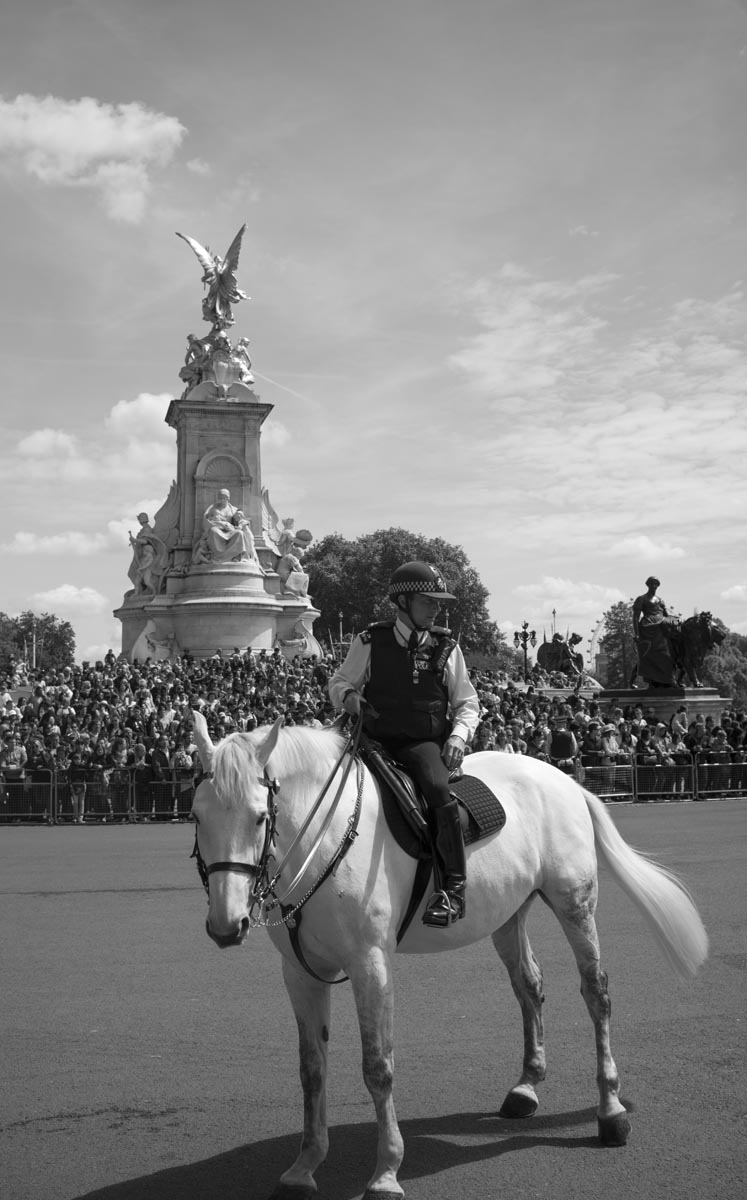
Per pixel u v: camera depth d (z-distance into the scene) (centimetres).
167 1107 827
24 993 1178
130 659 7344
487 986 1204
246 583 7531
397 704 777
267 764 706
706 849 2273
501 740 3584
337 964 727
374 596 15162
